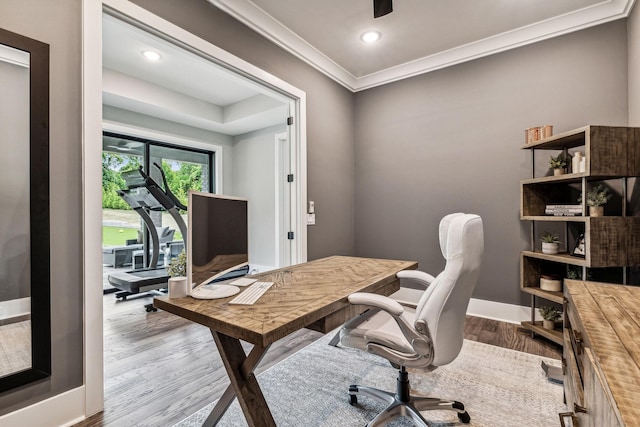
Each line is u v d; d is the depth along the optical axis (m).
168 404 1.69
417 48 3.05
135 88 3.75
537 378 1.91
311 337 2.60
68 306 1.53
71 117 1.54
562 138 2.23
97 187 1.61
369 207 3.77
